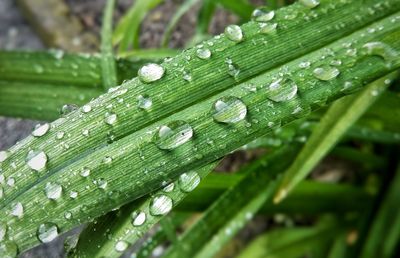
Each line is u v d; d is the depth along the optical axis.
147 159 0.15
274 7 0.22
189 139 0.15
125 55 0.23
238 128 0.15
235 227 0.20
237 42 0.15
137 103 0.15
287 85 0.15
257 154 0.27
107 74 0.19
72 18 0.34
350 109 0.18
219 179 0.20
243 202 0.20
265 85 0.15
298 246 0.26
